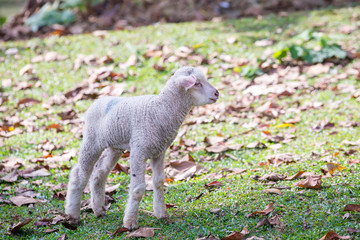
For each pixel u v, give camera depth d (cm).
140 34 1265
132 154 517
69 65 1124
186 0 1446
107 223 560
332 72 1020
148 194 638
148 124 511
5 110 945
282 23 1279
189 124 871
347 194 556
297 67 1037
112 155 566
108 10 1435
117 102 537
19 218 583
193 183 649
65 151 786
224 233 504
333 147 717
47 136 844
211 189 623
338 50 1058
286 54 1053
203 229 513
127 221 526
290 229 498
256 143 764
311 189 583
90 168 557
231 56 1109
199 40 1197
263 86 970
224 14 1402
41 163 755
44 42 1254
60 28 1347
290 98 938
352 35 1158
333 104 884
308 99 926
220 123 870
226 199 582
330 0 1416
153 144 514
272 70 1043
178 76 518
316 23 1251
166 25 1327
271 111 882
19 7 1744
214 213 550
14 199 630
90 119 549
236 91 984
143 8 1440
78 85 1020
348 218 506
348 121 812
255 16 1373
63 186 674
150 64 1104
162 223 542
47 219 568
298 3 1411
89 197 649
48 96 1000
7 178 698
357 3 1385
